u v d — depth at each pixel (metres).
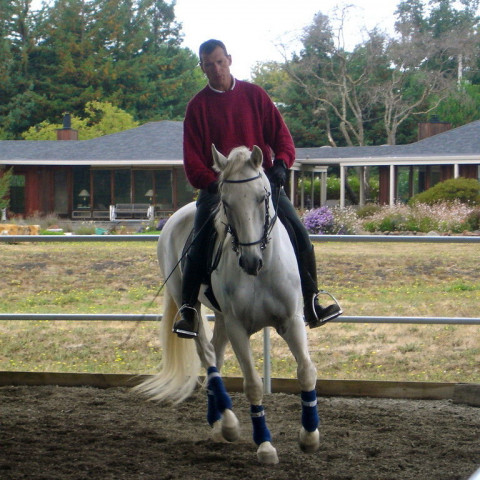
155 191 40.34
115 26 61.69
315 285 6.04
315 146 62.00
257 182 5.11
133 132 43.53
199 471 5.38
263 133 6.07
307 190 46.81
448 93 57.34
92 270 17.91
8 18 59.97
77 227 31.89
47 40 60.88
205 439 6.24
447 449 5.82
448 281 16.27
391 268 17.73
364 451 5.82
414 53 54.91
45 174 40.84
